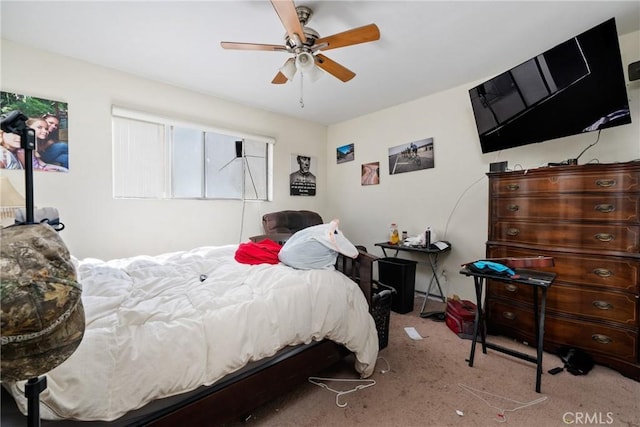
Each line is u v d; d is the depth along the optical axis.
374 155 3.90
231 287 1.56
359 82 2.95
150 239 2.91
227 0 1.76
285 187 4.04
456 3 1.80
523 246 2.14
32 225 0.69
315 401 1.56
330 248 1.84
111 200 2.67
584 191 1.90
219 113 3.37
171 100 3.01
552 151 2.45
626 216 1.76
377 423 1.40
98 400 0.93
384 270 3.08
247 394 1.30
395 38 2.18
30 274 0.60
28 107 2.27
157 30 2.07
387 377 1.78
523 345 2.17
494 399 1.57
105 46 2.29
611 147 2.18
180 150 3.13
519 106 2.28
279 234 3.19
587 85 1.88
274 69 2.67
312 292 1.59
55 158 2.39
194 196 3.25
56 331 0.64
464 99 3.00
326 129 4.55
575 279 1.93
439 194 3.22
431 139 3.27
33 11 1.86
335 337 1.64
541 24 2.01
